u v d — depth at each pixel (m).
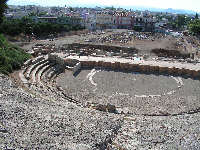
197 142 31.58
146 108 50.16
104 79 66.25
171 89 61.16
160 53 100.94
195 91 60.44
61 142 27.00
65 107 42.47
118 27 184.50
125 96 55.81
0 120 29.75
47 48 89.69
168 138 32.41
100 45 102.38
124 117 42.09
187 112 49.12
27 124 30.19
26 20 152.50
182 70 73.06
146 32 162.62
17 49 78.81
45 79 62.12
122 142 30.19
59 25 140.88
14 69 63.75
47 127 30.36
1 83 46.53
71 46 99.69
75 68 71.06
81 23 185.38
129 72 73.50
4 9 86.94
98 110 46.91
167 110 49.56
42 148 24.83
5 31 113.69
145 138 31.98
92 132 30.92
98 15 185.50
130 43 114.00
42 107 38.62
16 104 36.28
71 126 31.95
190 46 122.31
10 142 24.97
